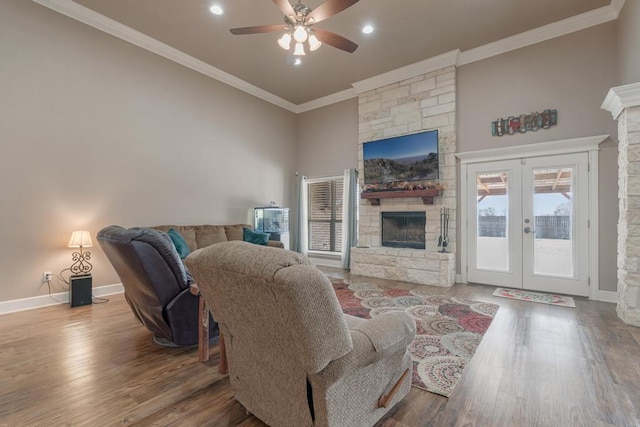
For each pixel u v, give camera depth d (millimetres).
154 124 4594
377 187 5504
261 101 6281
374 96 5699
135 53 4371
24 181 3473
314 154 6809
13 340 2672
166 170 4738
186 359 2369
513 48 4414
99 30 4012
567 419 1647
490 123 4605
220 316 1584
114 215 4168
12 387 1962
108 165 4113
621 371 2131
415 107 5215
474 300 3867
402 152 5219
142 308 2510
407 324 1562
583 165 3949
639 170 2980
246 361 1589
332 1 2619
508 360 2307
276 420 1479
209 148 5332
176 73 4852
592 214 3893
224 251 1353
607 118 3818
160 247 2229
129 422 1644
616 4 3633
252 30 3102
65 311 3449
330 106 6539
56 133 3682
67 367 2223
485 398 1841
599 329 2898
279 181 6664
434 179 4914
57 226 3699
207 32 4258
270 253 1225
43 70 3582
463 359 2326
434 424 1614
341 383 1325
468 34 4270
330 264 6488
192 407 1781
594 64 3893
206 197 5285
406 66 5184
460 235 4875
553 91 4145
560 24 4020
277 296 1109
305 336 1104
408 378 1763
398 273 5055
